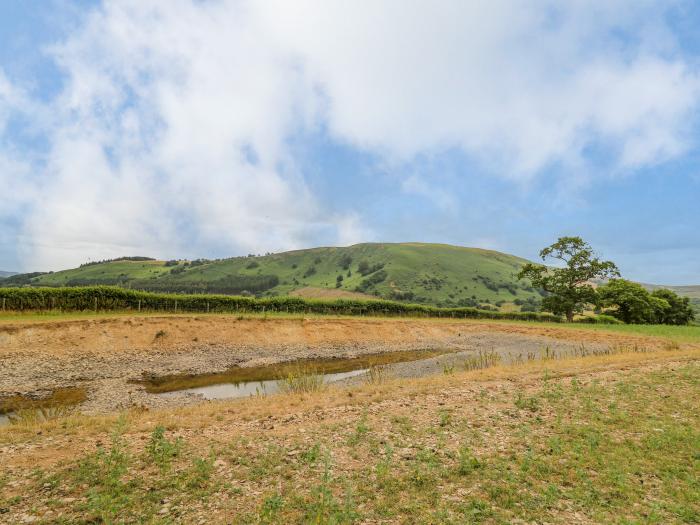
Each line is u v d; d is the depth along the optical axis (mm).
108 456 9328
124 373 25078
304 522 6676
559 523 6703
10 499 7340
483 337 47656
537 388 16000
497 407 13531
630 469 8758
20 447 9953
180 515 6934
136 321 33094
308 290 175000
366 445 10242
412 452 9773
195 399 20094
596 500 7465
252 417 12578
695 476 8414
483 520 6766
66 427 11578
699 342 35812
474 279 187500
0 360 24312
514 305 157875
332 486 8023
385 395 15102
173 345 32062
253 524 6648
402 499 7488
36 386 21219
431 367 28969
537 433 11055
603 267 62688
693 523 6684
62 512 6969
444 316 61844
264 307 49250
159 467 8836
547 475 8492
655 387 15812
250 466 8922
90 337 29500
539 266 67625
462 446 10148
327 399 14797
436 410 13242
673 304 88500
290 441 10484
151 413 13742
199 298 45656
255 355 32969
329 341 40188
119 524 6582
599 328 50250
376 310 56312
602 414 12594
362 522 6703
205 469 8711
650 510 7078
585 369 19625
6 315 32781
